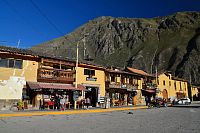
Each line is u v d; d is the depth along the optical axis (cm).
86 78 4147
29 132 1280
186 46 16962
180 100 5916
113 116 2431
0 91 3050
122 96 5056
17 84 3206
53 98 3538
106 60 19312
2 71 3092
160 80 6712
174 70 14562
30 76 3356
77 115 2556
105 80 4562
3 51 3086
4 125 1591
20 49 3459
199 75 13438
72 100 3822
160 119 2086
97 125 1616
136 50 19612
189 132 1309
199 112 3078
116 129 1413
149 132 1298
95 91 4350
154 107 4534
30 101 3356
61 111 2770
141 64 16925
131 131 1331
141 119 2081
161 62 16400
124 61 18350
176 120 1994
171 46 17838
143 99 5612
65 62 3762
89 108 3644
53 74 3603
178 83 7762
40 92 3438
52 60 3578
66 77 3775
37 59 3459
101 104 4297
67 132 1289
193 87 8912
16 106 3131
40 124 1661
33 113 2470
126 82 5141
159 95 6494
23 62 3303
